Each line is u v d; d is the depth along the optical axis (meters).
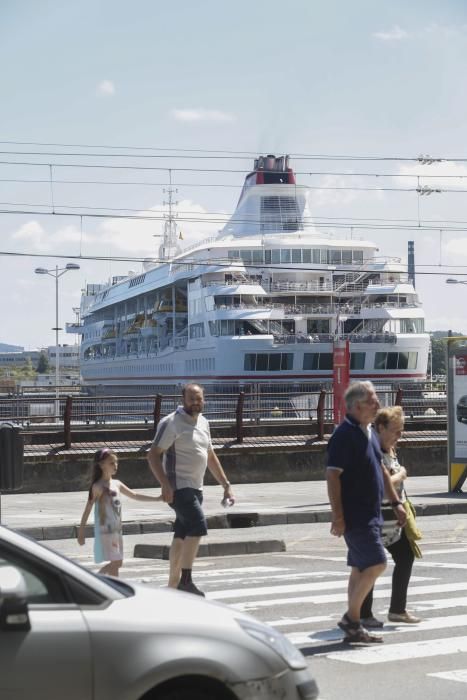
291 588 11.90
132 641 4.87
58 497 23.86
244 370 71.75
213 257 77.56
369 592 9.32
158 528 17.55
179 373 83.25
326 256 78.00
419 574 12.79
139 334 99.00
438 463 30.19
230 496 10.55
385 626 9.48
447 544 16.08
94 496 10.35
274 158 84.38
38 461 25.42
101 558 10.34
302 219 84.06
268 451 28.03
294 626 9.59
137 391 99.75
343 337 73.62
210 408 30.58
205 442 10.38
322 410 29.44
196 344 78.25
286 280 77.56
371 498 8.51
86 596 5.01
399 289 76.56
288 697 5.06
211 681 4.98
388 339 74.50
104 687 4.79
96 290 132.00
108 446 26.64
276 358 72.00
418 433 31.03
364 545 8.49
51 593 4.96
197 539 10.28
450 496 22.17
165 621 5.00
